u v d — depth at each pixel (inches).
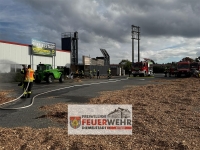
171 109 319.3
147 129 220.5
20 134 208.2
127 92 531.5
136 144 182.9
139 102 372.5
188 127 229.0
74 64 1600.6
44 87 701.3
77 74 1390.3
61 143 183.8
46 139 194.7
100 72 1823.3
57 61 1387.8
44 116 290.7
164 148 174.4
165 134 206.5
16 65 1079.6
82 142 185.2
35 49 1184.8
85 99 434.9
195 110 316.2
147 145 180.7
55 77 912.9
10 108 350.9
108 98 426.0
